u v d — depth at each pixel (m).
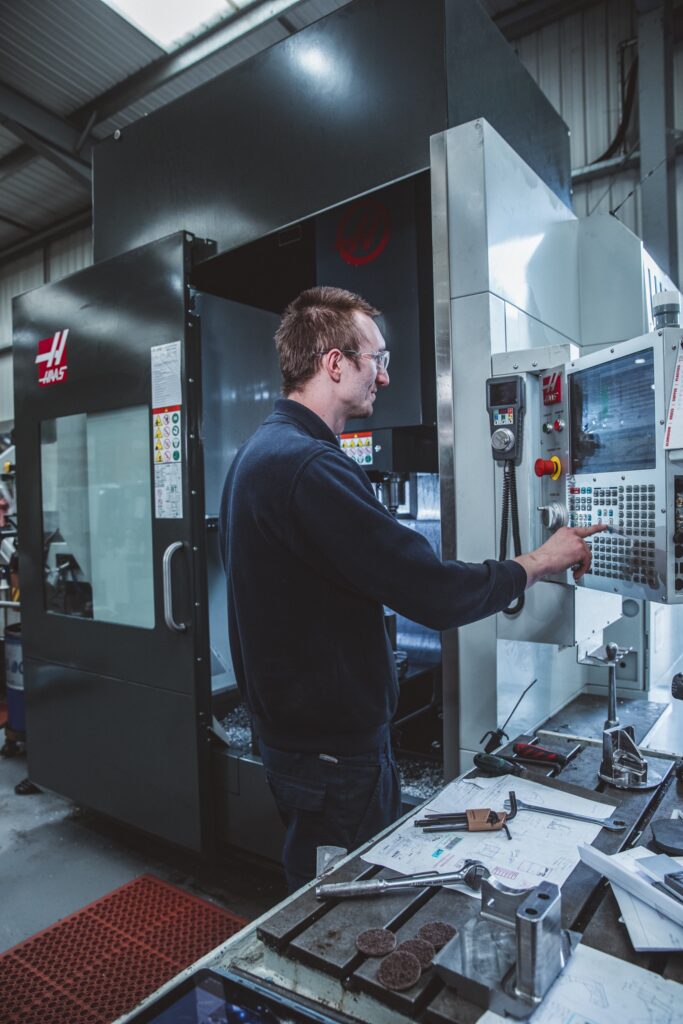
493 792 1.15
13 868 2.45
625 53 3.34
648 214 3.21
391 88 1.78
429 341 1.95
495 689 1.55
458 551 1.62
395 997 0.69
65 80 3.90
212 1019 0.71
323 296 1.29
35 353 2.65
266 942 0.80
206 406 2.35
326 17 1.91
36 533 2.69
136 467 2.33
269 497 1.13
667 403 1.04
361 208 2.03
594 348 2.12
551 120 2.36
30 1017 1.72
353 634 1.20
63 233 5.66
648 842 0.98
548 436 1.38
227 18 3.29
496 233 1.59
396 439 2.02
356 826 1.25
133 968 1.89
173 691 2.20
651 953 0.74
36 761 2.73
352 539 1.06
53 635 2.61
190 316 2.15
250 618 1.21
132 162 2.48
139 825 2.35
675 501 1.05
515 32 3.61
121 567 2.40
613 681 1.34
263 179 2.07
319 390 1.27
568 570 1.35
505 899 0.75
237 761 2.15
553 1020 0.65
